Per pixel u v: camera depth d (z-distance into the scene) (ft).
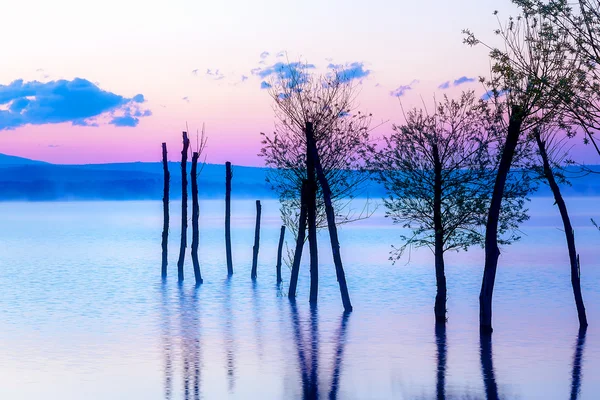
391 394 65.05
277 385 68.44
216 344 88.84
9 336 94.58
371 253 241.96
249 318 109.29
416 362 77.82
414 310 116.98
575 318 107.45
